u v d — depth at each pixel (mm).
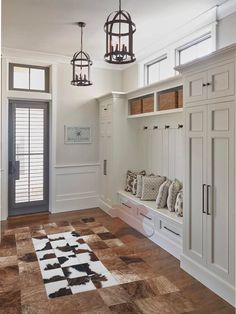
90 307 2381
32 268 3074
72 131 5410
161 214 3674
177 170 4086
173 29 3822
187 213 2992
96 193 5711
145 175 4668
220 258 2547
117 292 2611
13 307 2375
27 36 4129
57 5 3137
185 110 2986
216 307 2389
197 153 2832
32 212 5324
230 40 3135
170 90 3957
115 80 5707
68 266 3127
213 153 2613
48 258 3336
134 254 3465
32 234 4172
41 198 5387
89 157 5613
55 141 5266
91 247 3678
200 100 2754
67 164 5402
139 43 4402
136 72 5188
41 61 5027
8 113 4973
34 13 3344
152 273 2982
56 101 5227
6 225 4609
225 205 2479
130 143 5129
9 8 3209
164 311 2330
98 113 5633
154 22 3578
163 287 2699
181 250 3236
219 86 2506
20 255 3414
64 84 5289
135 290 2646
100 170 5641
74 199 5516
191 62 2777
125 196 4734
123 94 4957
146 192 4344
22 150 5152
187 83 2943
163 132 4414
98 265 3158
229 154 2422
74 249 3607
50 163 5320
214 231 2615
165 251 3557
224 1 3041
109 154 5199
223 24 3225
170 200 3744
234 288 2377
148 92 4293
